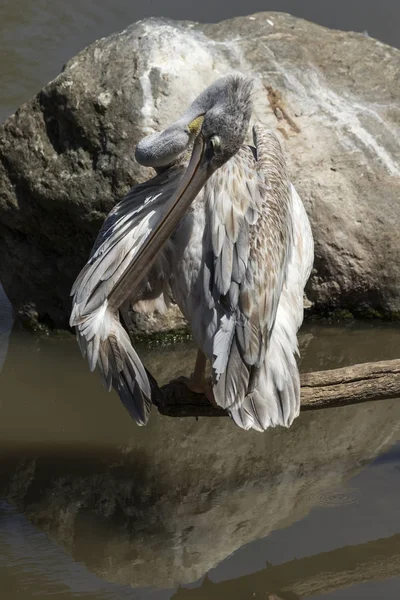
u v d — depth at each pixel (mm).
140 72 13109
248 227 8234
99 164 12844
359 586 8555
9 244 13719
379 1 21672
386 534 9133
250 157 9102
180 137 8703
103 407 11562
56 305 13430
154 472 10344
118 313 8227
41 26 21219
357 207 13250
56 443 10859
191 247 8289
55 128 13266
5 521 9531
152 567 8859
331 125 13742
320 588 8492
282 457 10531
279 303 8703
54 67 19828
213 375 7867
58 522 9508
